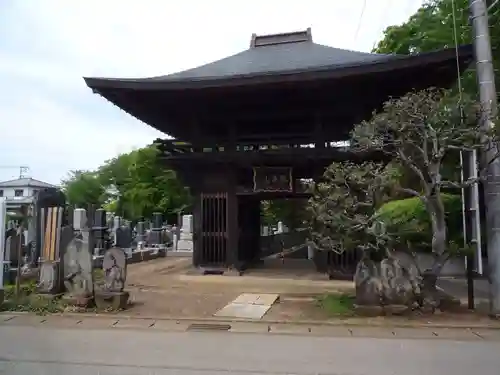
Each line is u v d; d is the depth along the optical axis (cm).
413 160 1043
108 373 605
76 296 1070
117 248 1094
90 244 1092
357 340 779
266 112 1667
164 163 1659
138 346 743
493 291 937
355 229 1037
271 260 2172
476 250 1036
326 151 1509
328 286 1385
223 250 1650
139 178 4447
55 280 1152
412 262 985
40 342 770
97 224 2269
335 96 1519
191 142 1738
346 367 632
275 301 1151
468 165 1064
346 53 1695
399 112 941
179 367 631
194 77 1480
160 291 1317
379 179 1034
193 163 1639
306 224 1794
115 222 2695
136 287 1393
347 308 1021
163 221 4322
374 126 974
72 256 1089
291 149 1549
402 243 1073
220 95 1527
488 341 769
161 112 1725
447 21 1964
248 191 1638
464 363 651
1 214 1093
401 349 722
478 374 604
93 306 1064
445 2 1983
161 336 812
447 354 695
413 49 2266
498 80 1560
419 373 607
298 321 918
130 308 1067
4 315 991
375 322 899
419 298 974
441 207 980
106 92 1504
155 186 4375
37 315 991
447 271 1591
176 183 4278
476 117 940
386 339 785
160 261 2362
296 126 1870
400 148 988
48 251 1206
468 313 969
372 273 985
